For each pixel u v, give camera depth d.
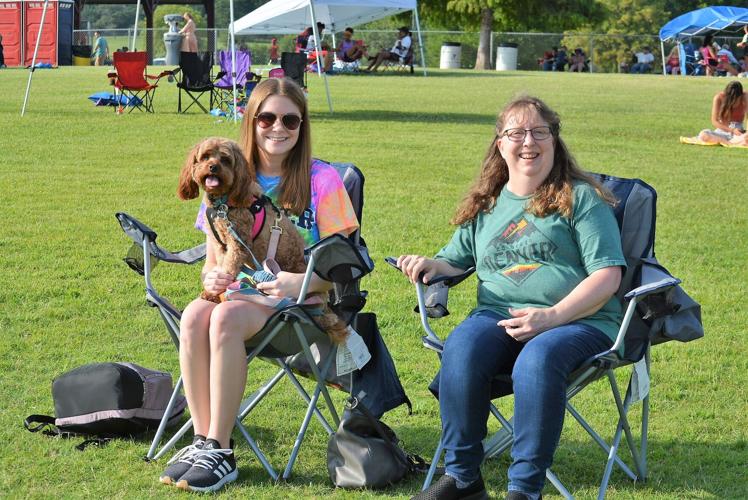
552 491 3.71
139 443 4.07
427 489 3.46
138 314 5.86
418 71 32.91
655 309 3.53
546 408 3.27
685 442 4.21
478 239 3.93
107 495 3.57
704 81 29.45
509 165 3.83
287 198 3.99
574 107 19.62
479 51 42.19
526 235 3.76
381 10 24.03
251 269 3.85
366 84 24.78
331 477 3.76
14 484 3.65
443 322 5.87
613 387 3.60
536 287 3.71
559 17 42.62
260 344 3.70
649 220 3.85
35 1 37.44
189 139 13.40
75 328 5.56
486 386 3.45
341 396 4.69
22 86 22.25
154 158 11.71
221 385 3.64
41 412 4.36
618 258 3.63
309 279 3.60
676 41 39.91
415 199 9.44
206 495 3.59
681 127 16.47
